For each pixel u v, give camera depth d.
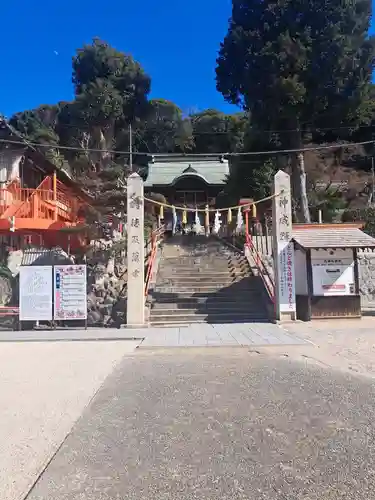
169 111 48.50
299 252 14.14
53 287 12.62
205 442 4.30
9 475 3.67
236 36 23.75
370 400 5.55
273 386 6.28
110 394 5.98
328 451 4.04
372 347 9.26
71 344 10.34
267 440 4.32
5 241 18.61
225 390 6.11
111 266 16.33
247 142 27.11
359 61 22.36
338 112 23.05
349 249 13.48
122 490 3.38
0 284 16.33
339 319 13.29
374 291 17.41
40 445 4.29
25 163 19.95
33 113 44.91
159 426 4.75
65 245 20.64
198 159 36.41
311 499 3.20
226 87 25.88
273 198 13.43
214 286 16.03
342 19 22.31
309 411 5.16
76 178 23.56
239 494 3.29
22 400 5.73
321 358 8.32
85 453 4.08
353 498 3.21
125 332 11.81
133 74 44.66
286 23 22.61
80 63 45.34
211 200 33.19
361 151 34.97
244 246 19.39
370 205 28.42
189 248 21.22
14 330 13.19
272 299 13.81
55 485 3.47
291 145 24.14
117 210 18.89
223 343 9.95
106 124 41.62
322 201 27.20
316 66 21.50
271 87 21.70
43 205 18.94
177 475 3.62
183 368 7.61
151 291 15.50
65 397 5.85
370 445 4.16
